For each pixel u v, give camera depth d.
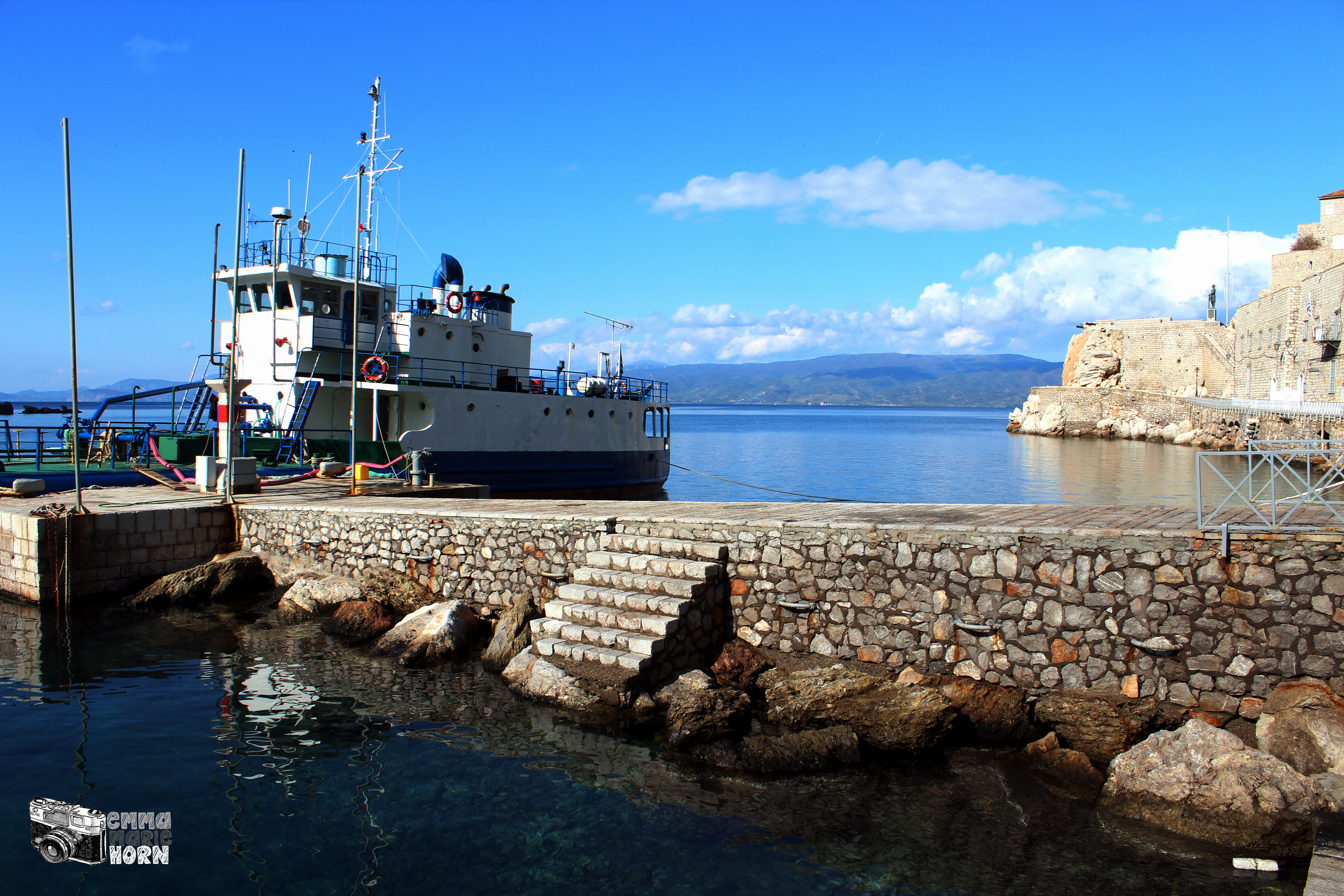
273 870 6.62
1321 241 70.25
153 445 21.62
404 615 13.83
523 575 12.88
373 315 27.47
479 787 8.11
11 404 22.11
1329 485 8.43
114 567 15.06
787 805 7.81
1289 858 6.75
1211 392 90.00
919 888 6.49
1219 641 8.66
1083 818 7.55
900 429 154.75
